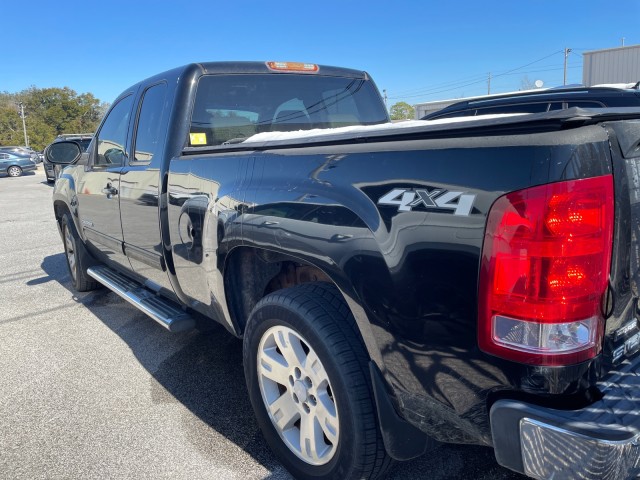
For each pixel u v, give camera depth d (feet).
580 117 4.78
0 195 62.49
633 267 5.63
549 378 5.08
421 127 5.81
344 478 7.10
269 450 9.18
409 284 5.87
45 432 9.87
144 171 11.61
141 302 12.59
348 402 6.77
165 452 9.16
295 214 7.26
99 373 12.36
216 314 9.96
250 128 12.21
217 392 11.29
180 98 11.12
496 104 23.84
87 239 16.72
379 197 6.18
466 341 5.53
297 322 7.32
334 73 13.87
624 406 5.12
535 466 5.11
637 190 5.51
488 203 5.18
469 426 5.84
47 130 288.30
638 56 51.47
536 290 5.02
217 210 8.88
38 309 17.40
